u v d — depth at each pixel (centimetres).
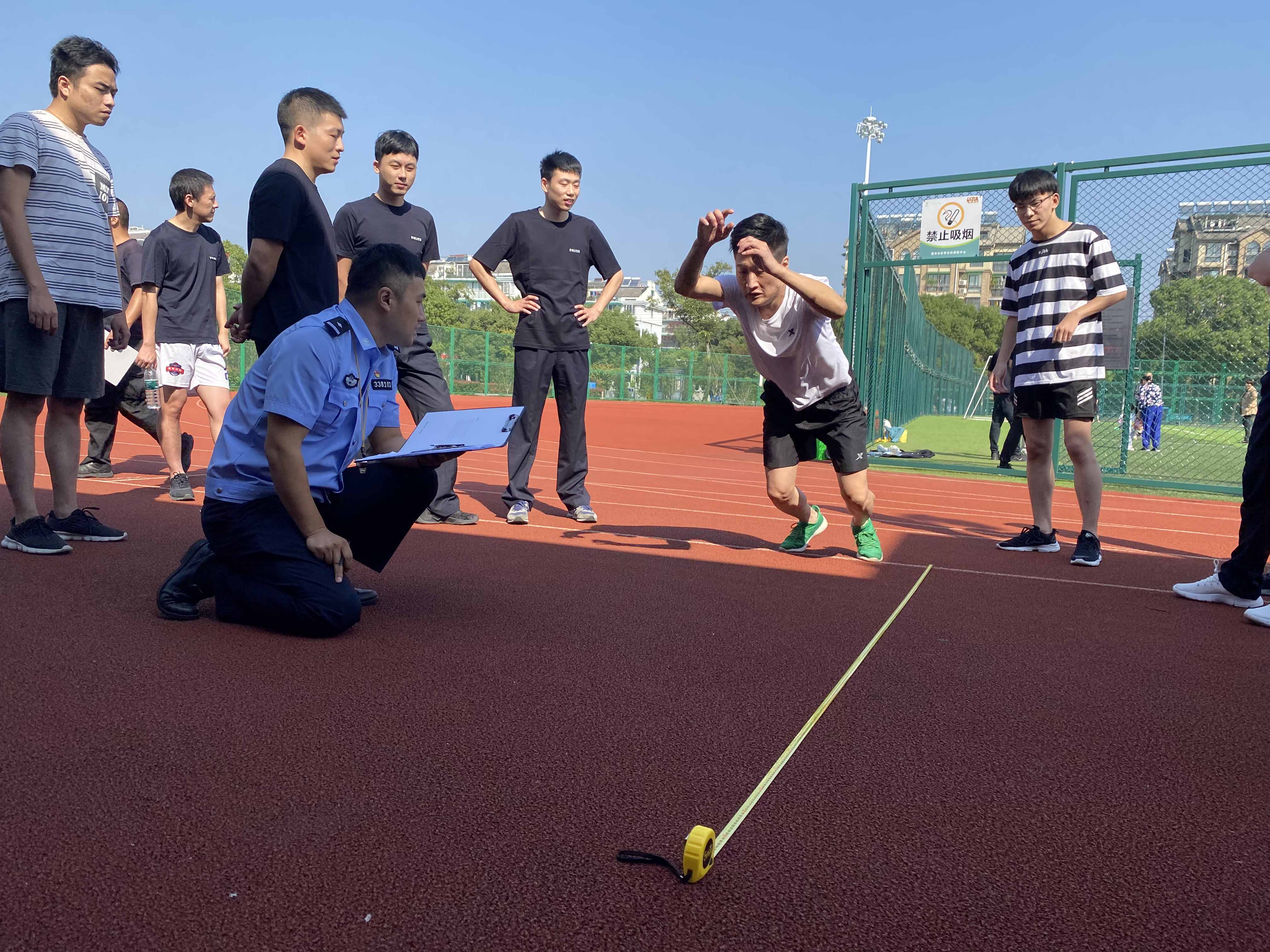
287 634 268
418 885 137
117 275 386
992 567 427
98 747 182
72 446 385
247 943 122
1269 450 341
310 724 199
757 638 285
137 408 595
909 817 167
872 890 141
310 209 328
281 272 326
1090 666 268
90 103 364
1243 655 286
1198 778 189
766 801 171
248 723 198
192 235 529
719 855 150
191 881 136
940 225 928
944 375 3028
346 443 278
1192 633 313
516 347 516
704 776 181
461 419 296
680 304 5528
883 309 1113
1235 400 1586
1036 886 145
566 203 514
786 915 133
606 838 154
